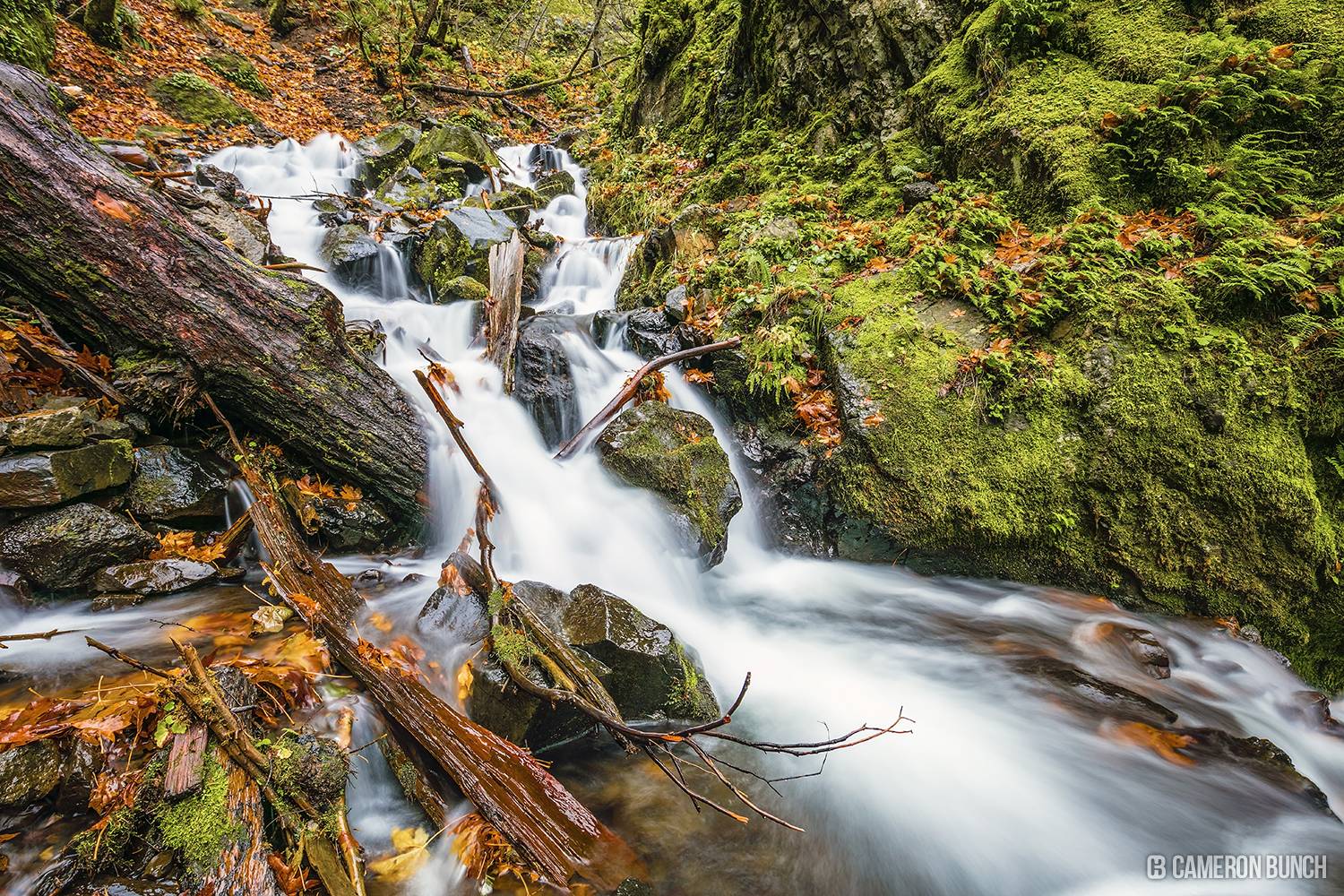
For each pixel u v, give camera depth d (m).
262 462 4.85
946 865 3.14
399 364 6.38
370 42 17.19
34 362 4.30
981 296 5.92
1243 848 3.22
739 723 3.95
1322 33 5.98
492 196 11.70
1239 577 4.92
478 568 4.09
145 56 12.12
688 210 8.66
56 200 4.18
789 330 6.47
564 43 22.88
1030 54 7.22
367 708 3.23
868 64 8.79
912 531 5.50
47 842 2.37
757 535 6.13
